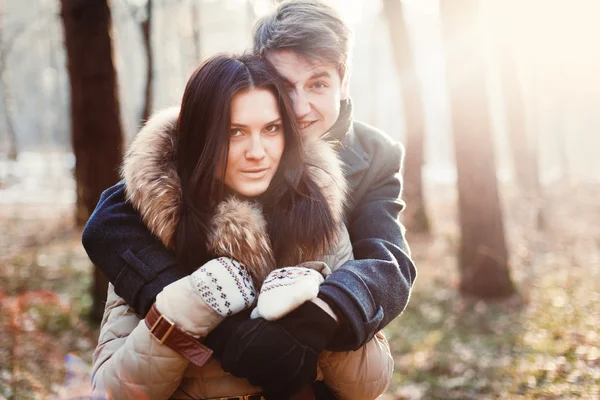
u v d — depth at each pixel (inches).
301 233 55.8
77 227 435.8
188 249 55.0
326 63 62.3
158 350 52.5
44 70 1465.3
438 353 216.1
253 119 53.9
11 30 924.6
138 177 55.9
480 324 249.9
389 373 61.1
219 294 52.5
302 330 51.4
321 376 59.6
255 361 50.8
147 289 55.4
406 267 63.3
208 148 53.3
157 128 57.8
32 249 378.3
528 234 470.0
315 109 63.1
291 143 56.7
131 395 53.0
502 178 971.3
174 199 55.2
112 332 58.4
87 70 223.1
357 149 72.2
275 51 62.5
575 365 177.2
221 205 55.4
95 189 225.3
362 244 64.4
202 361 51.9
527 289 294.8
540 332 220.4
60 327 213.8
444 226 560.4
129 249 56.8
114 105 225.8
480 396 171.8
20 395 150.3
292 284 51.8
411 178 508.1
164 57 788.6
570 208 650.2
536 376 177.0
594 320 213.9
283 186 57.2
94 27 221.1
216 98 53.2
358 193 69.6
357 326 53.0
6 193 779.4
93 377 56.6
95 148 223.9
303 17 62.4
